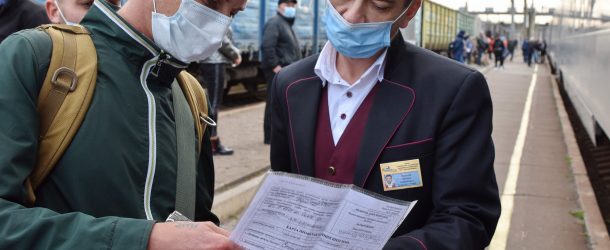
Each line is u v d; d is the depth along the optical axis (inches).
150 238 53.3
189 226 54.3
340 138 67.5
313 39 500.1
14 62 56.9
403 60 68.1
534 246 179.5
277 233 52.0
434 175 64.4
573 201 228.2
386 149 64.7
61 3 93.1
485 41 1669.5
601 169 315.9
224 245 52.5
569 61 522.0
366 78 67.8
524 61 1776.6
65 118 57.9
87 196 57.7
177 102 69.3
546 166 292.0
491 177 64.7
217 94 244.8
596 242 181.0
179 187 65.6
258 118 366.6
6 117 54.6
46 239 52.6
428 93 65.4
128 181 59.6
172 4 62.1
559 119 473.1
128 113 61.1
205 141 76.6
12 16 124.5
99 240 52.6
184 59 65.1
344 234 51.7
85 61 60.2
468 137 64.6
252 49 403.2
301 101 70.7
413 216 64.6
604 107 259.9
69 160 57.8
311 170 68.5
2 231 51.9
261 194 53.1
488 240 64.3
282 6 267.9
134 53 63.0
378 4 64.3
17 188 53.6
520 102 598.9
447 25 1359.5
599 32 288.5
